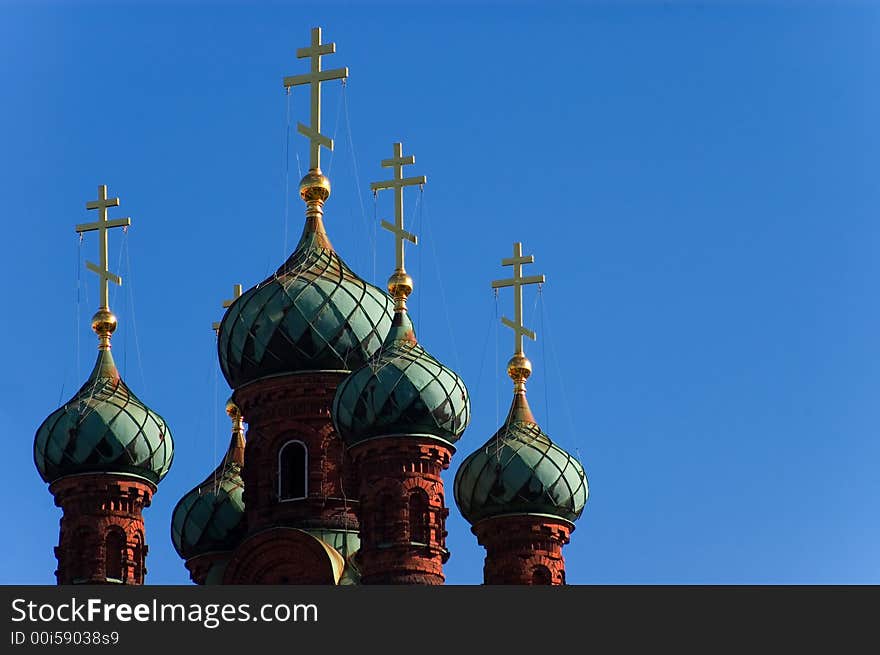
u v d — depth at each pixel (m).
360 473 115.56
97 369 122.75
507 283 129.00
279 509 119.50
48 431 119.94
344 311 120.56
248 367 121.06
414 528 114.19
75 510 119.25
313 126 125.00
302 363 120.25
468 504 123.19
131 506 119.94
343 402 115.75
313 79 125.25
